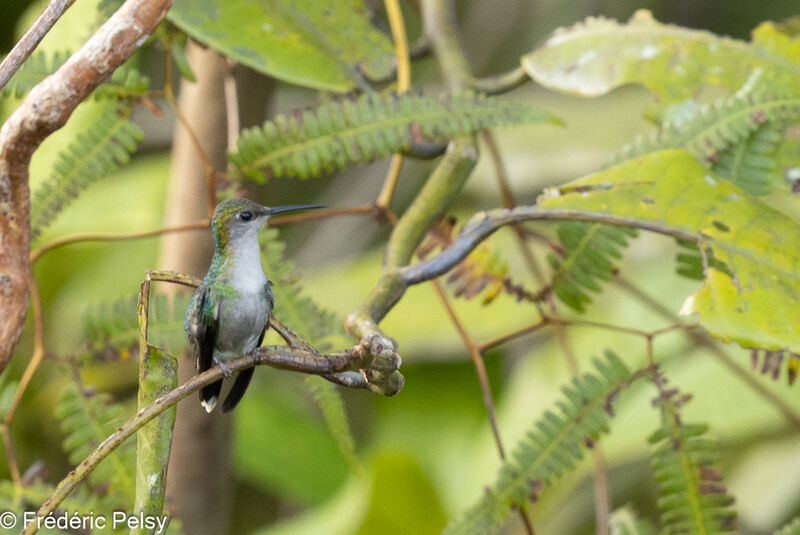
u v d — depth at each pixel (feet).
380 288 13.58
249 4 17.71
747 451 30.99
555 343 30.32
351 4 18.63
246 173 16.12
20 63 11.07
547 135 36.29
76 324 32.89
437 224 17.01
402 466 26.00
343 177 40.34
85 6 23.07
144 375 10.80
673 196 14.20
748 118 16.43
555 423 14.87
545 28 39.52
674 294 29.71
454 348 31.50
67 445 15.56
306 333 16.17
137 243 34.63
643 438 26.35
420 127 15.87
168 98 16.14
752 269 13.53
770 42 18.69
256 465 33.76
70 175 16.01
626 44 18.98
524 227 20.97
